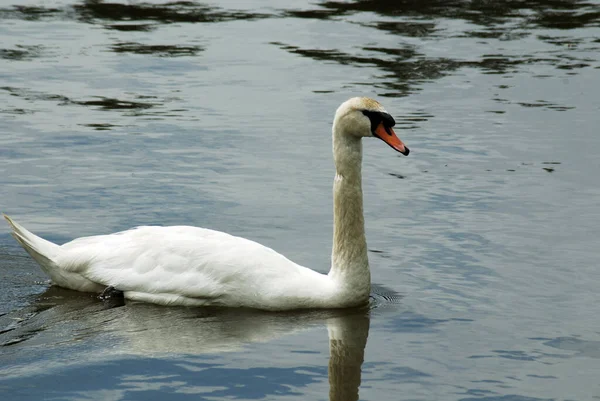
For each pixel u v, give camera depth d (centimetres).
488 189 1661
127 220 1491
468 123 2033
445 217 1530
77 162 1753
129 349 1067
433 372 1032
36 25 2847
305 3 3256
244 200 1595
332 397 970
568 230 1477
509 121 2052
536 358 1072
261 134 1944
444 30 2877
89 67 2412
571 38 2802
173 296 1202
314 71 2414
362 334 1131
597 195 1630
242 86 2283
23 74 2330
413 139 1938
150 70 2403
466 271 1330
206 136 1923
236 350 1075
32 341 1082
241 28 2873
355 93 2228
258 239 1435
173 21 2959
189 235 1238
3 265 1323
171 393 969
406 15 3086
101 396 959
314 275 1236
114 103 2130
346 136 1207
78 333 1109
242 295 1199
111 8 3122
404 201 1603
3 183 1638
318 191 1648
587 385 1008
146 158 1788
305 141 1909
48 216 1501
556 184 1686
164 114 2058
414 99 2197
